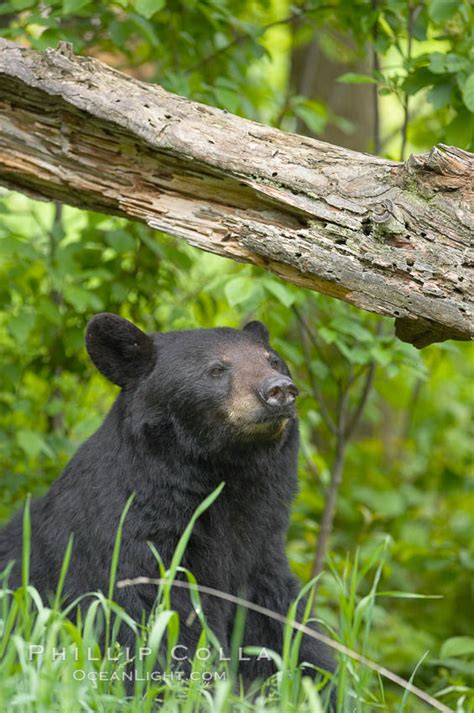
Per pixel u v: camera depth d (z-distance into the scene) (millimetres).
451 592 13930
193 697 6699
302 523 13633
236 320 14359
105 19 11797
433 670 12617
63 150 8664
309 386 13500
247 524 9117
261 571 9289
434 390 16891
